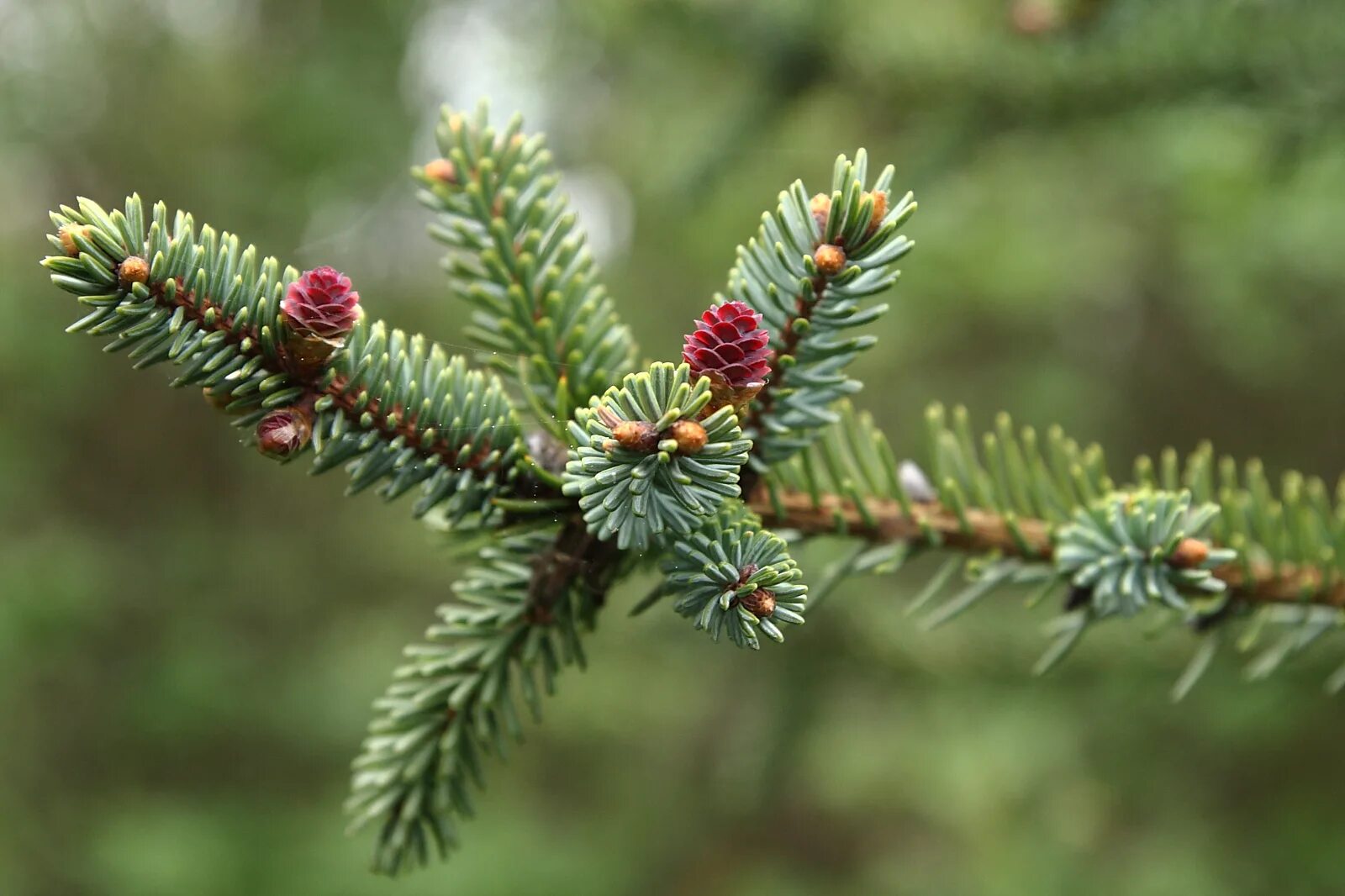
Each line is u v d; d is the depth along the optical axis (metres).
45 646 5.50
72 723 5.98
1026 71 2.23
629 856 6.69
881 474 1.19
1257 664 1.24
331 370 0.87
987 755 4.43
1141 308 6.48
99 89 5.85
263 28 6.15
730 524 0.80
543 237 1.10
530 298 1.09
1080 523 1.05
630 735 6.86
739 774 2.73
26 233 5.93
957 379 6.34
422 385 0.90
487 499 0.96
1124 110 2.23
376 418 0.89
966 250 4.86
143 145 5.84
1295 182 2.93
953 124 2.38
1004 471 1.18
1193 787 4.87
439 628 1.00
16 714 5.79
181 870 5.37
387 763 1.03
